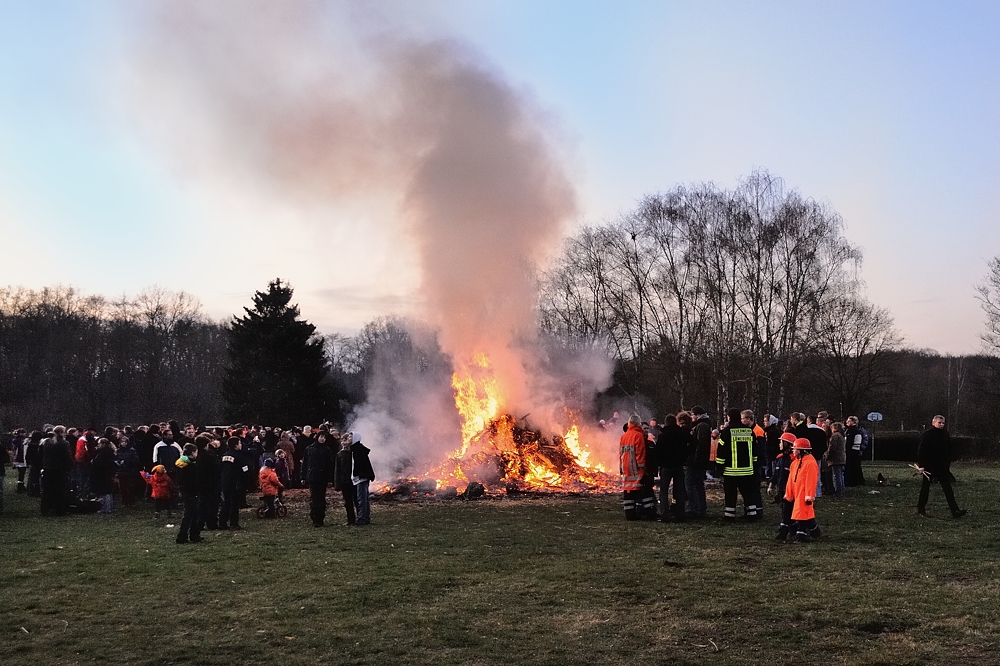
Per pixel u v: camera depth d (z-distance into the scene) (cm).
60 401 7000
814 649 664
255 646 692
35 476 2200
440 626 745
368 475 1481
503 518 1516
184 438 2052
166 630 749
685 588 884
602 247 4381
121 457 1877
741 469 1414
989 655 643
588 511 1612
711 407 4112
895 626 727
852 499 1773
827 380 4853
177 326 8762
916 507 1606
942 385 7219
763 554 1088
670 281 4141
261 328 5178
